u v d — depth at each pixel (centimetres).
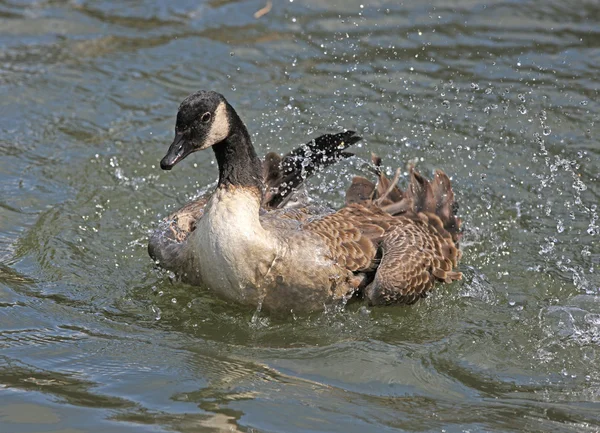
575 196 1412
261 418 895
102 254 1255
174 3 2020
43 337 1050
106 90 1686
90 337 1056
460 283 1216
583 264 1256
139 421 882
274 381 973
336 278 1092
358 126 1574
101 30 1905
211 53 1820
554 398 960
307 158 1278
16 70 1731
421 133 1557
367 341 1073
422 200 1276
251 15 1970
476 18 1948
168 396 932
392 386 976
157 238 1162
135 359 1009
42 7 1986
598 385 987
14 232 1290
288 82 1712
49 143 1523
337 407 925
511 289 1205
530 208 1391
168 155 1035
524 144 1529
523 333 1095
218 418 891
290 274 1074
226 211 1057
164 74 1744
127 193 1406
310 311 1112
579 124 1574
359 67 1761
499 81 1705
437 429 890
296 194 1273
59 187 1410
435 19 1944
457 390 973
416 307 1158
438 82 1706
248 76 1738
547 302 1170
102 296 1159
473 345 1067
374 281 1102
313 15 1966
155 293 1165
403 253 1130
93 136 1551
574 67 1745
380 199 1243
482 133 1559
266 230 1076
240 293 1083
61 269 1211
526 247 1303
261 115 1605
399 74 1733
